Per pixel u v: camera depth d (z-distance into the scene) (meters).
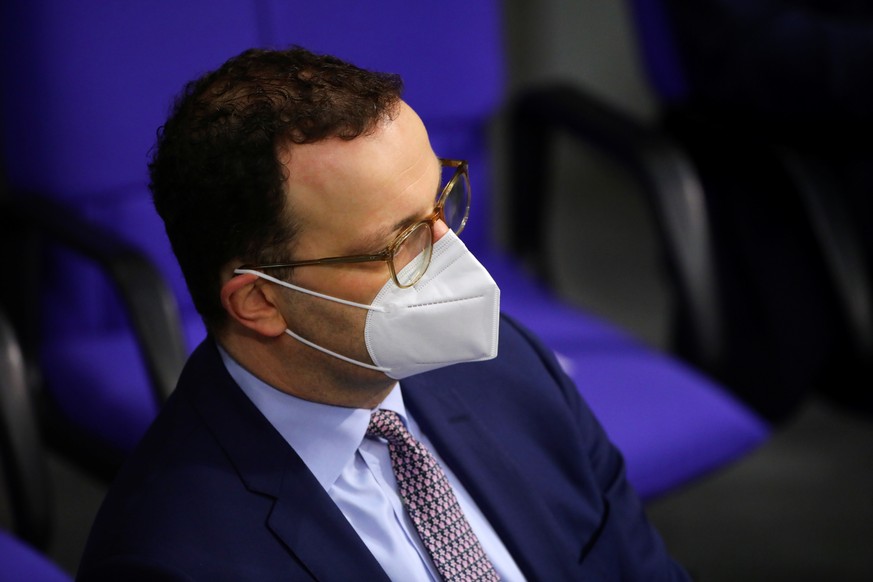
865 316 7.32
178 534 3.57
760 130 7.98
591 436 4.66
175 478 3.69
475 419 4.31
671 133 8.34
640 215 12.44
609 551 4.40
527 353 4.57
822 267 7.82
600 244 12.17
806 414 10.07
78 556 8.17
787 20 7.98
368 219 3.56
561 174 12.29
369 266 3.63
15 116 6.30
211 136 3.50
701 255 6.90
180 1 6.51
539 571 4.14
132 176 6.57
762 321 8.34
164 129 3.69
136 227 6.76
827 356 8.03
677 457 6.13
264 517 3.71
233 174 3.48
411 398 4.25
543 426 4.44
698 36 8.02
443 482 4.00
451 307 3.68
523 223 7.89
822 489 9.15
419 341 3.74
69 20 6.21
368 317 3.70
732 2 7.97
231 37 6.69
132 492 3.70
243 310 3.71
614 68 11.77
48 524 5.84
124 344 6.80
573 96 7.54
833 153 7.98
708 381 6.89
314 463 3.88
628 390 6.43
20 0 6.11
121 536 3.59
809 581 8.19
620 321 11.06
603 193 12.39
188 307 7.11
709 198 8.27
